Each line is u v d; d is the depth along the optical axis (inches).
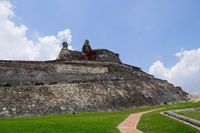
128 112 3051.2
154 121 1882.4
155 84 4554.6
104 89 3649.1
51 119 2097.7
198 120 1825.8
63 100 3132.4
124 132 1485.0
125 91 3853.3
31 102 2925.7
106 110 3324.3
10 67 3191.4
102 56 4507.9
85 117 2256.4
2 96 2861.7
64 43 4392.2
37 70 3329.2
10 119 2348.7
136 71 4549.7
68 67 3602.4
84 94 3380.9
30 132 1429.6
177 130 1579.7
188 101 4753.9
